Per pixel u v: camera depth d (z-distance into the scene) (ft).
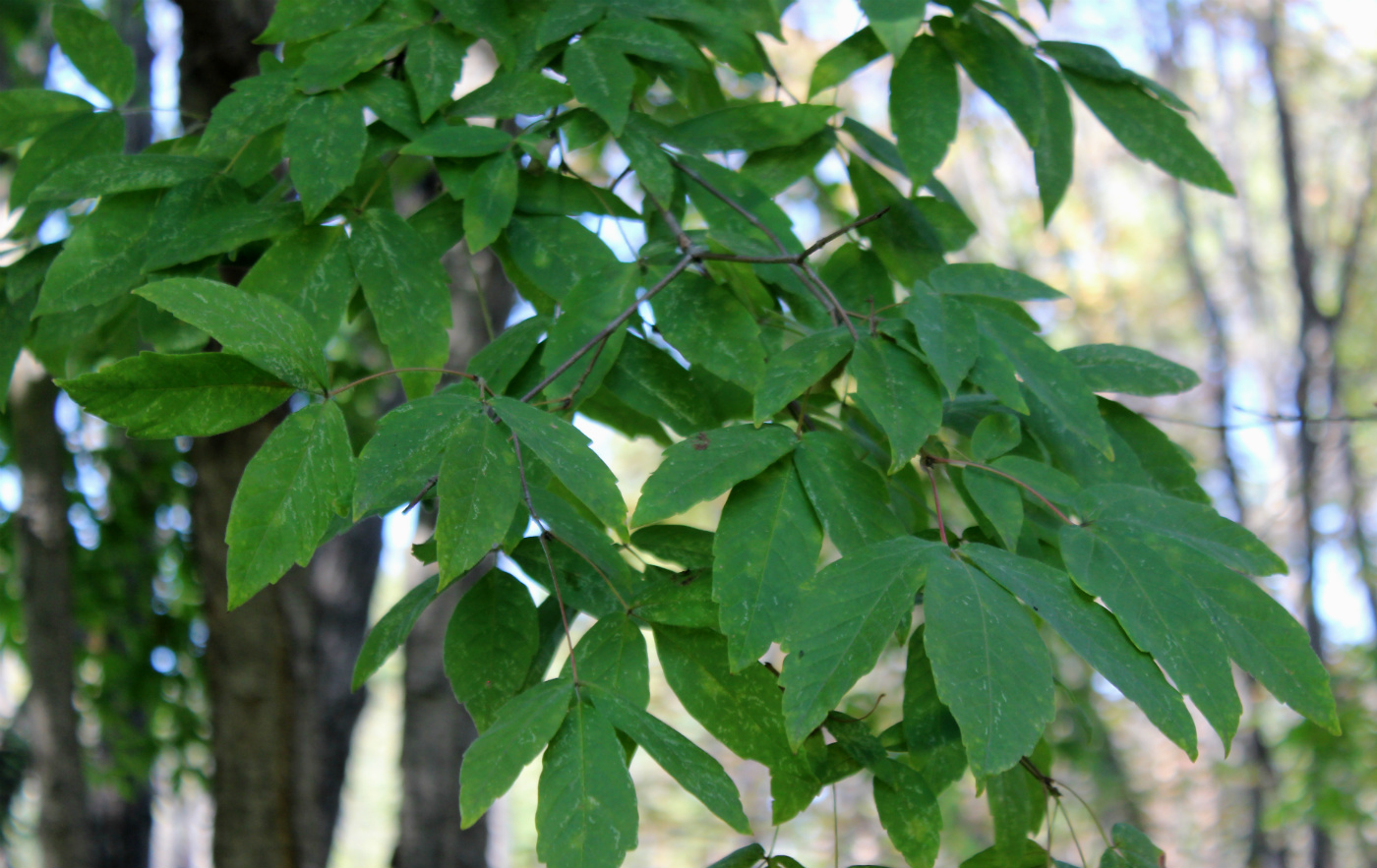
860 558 4.41
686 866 27.94
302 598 7.13
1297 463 20.40
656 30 4.97
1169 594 4.39
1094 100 5.10
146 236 4.84
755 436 4.53
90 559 11.84
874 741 4.67
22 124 5.13
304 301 4.77
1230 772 20.81
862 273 5.16
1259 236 24.64
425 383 4.78
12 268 5.06
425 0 5.01
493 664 4.65
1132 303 27.94
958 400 4.83
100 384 4.29
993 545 4.70
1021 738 4.26
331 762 11.76
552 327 4.79
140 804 13.24
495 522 4.37
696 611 4.57
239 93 4.85
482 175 4.86
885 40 4.64
